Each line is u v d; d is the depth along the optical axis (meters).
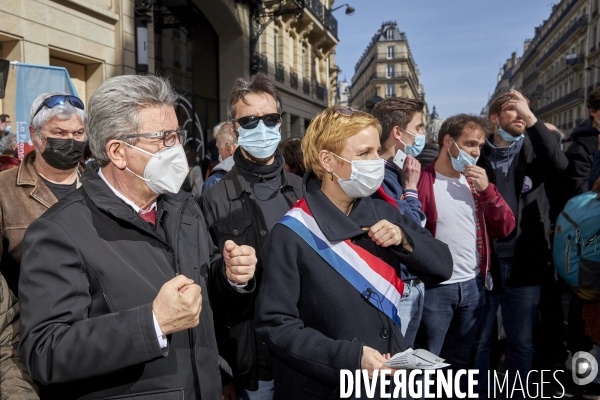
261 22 14.73
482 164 3.12
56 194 2.23
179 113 11.31
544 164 3.11
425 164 3.41
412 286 2.59
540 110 58.88
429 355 1.44
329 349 1.54
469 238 2.83
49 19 6.55
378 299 1.66
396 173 2.78
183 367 1.41
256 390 2.12
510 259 3.10
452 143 2.79
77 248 1.31
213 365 1.51
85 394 1.34
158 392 1.34
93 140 1.43
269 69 15.22
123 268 1.35
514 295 3.11
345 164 1.70
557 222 3.13
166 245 1.49
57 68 4.96
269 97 2.30
